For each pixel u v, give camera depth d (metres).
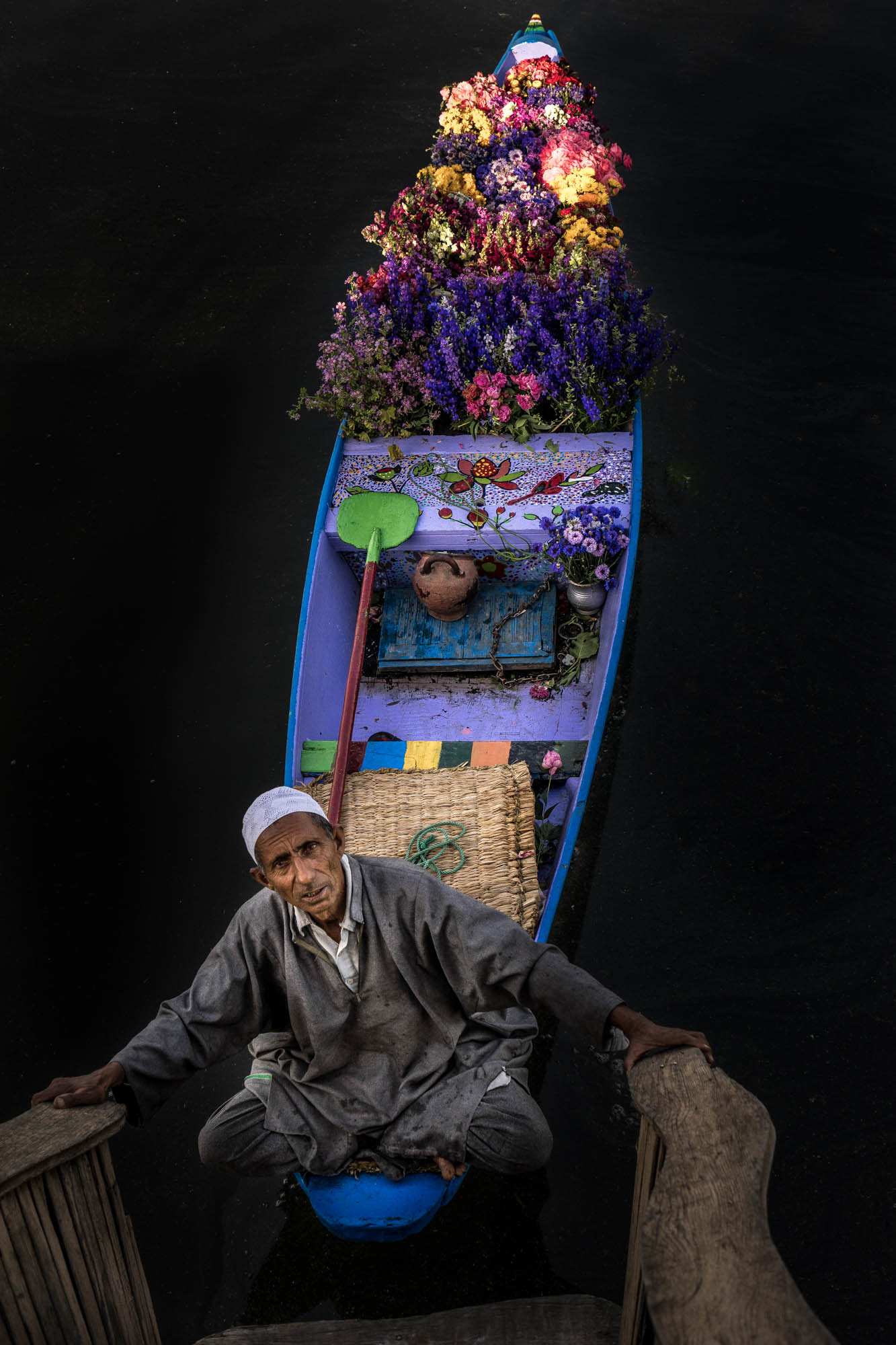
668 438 5.75
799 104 7.71
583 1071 3.73
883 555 5.23
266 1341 2.48
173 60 8.93
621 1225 3.39
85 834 4.69
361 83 8.45
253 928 2.61
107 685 5.20
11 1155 1.77
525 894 3.44
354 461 4.75
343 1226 2.83
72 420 6.41
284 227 7.39
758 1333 1.30
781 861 4.25
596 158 5.54
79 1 9.73
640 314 4.96
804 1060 3.71
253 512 5.83
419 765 4.09
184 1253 3.47
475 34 8.77
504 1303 2.53
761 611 5.04
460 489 4.59
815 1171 3.46
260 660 5.21
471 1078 2.81
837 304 6.38
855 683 4.78
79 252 7.43
